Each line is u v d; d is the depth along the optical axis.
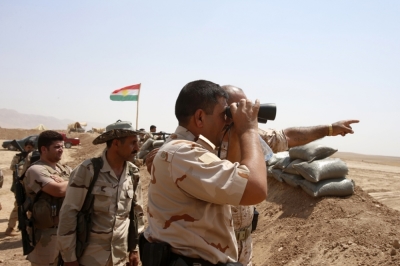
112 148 3.48
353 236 4.68
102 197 3.36
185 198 1.84
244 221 2.75
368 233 4.68
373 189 10.77
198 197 1.79
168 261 1.82
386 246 4.31
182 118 2.05
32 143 6.84
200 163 1.78
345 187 5.85
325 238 4.88
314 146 6.24
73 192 3.28
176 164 1.81
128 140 3.47
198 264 1.80
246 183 1.74
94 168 3.37
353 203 5.59
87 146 32.41
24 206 3.91
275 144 3.10
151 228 1.95
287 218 6.02
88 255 3.29
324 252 4.65
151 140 13.81
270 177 7.77
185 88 2.07
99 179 3.38
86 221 3.30
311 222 5.46
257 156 1.84
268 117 2.05
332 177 6.00
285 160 7.04
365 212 5.24
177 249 1.82
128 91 18.11
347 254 4.39
